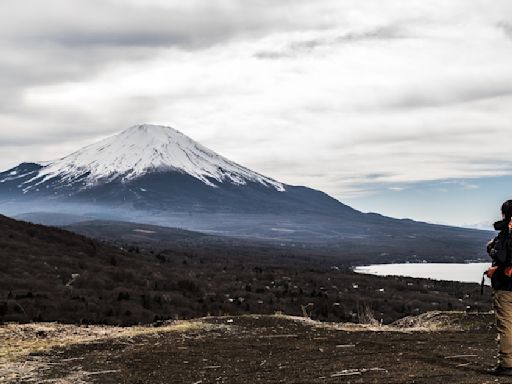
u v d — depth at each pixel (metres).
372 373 9.33
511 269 8.81
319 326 15.16
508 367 8.99
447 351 11.15
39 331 15.00
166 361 10.84
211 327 14.82
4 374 9.91
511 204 8.93
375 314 50.72
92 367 10.40
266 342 12.79
